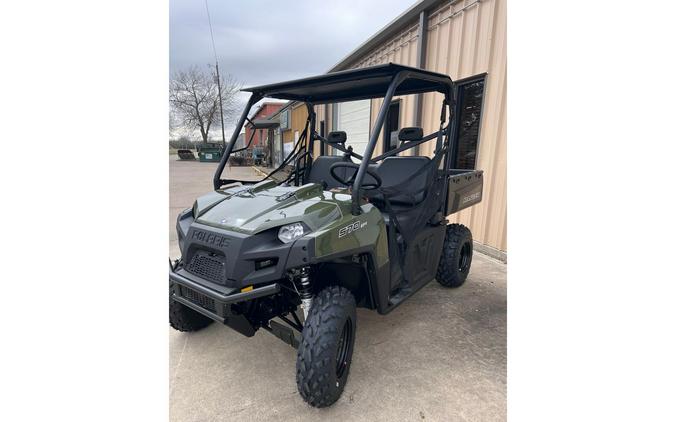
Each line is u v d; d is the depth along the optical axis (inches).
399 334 96.4
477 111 169.6
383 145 249.0
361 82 92.9
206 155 904.3
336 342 66.1
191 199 302.2
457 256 119.6
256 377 79.1
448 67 181.5
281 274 63.7
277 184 103.5
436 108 193.6
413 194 102.3
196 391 74.7
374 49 261.3
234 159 825.5
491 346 91.1
